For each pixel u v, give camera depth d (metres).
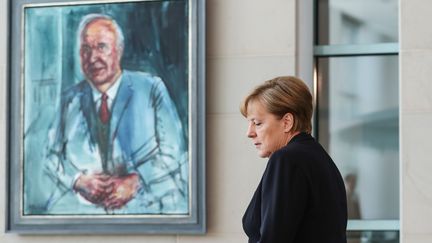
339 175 4.40
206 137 7.09
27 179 7.36
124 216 7.20
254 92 4.39
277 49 7.06
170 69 7.16
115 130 7.23
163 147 7.15
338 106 7.30
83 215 7.26
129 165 7.20
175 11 7.16
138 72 7.21
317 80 7.33
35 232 7.32
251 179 7.04
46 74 7.36
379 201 7.21
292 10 7.05
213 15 7.16
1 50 7.45
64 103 7.32
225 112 7.10
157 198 7.14
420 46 6.80
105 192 7.23
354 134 7.27
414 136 6.79
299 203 4.12
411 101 6.80
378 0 7.27
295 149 4.22
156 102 7.17
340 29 7.30
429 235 6.75
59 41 7.35
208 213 7.10
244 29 7.10
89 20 7.30
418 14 6.82
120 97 7.23
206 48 7.12
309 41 7.16
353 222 7.22
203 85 7.07
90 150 7.27
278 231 4.08
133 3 7.24
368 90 7.26
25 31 7.40
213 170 7.11
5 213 7.36
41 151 7.35
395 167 7.20
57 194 7.32
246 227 4.31
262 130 4.36
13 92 7.41
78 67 7.31
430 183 6.76
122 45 7.24
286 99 4.32
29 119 7.37
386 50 7.21
